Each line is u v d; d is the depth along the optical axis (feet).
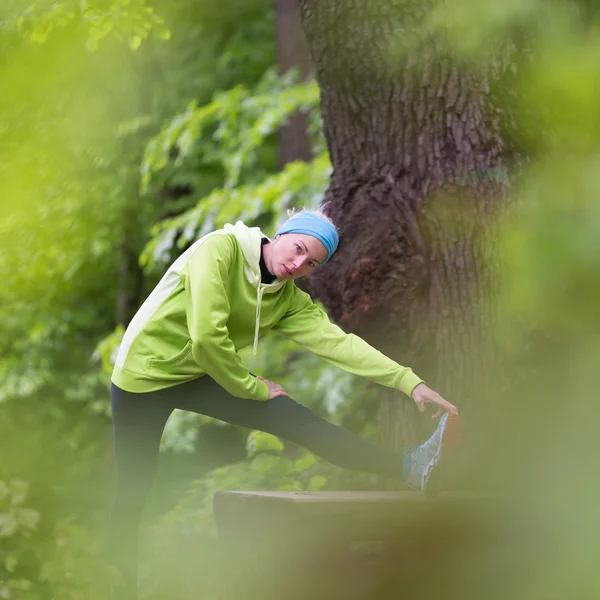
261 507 18.38
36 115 34.91
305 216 18.13
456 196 22.11
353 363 18.75
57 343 60.64
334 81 23.73
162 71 60.70
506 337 12.69
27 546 22.35
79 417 59.82
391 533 18.11
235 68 64.59
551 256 7.14
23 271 53.47
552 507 16.37
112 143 50.42
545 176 7.46
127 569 18.69
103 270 63.10
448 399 22.00
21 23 28.68
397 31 22.12
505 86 21.44
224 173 62.18
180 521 28.76
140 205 61.57
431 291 22.38
